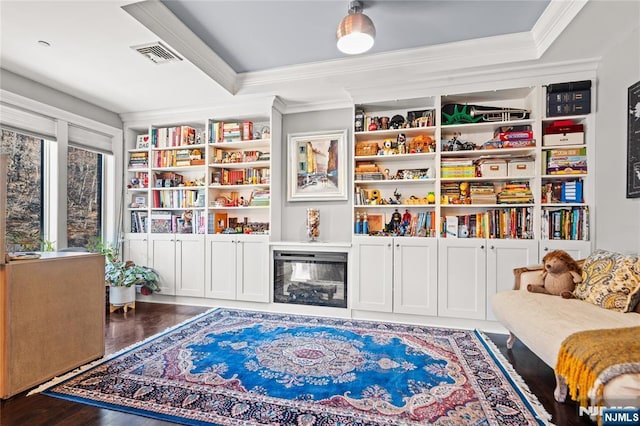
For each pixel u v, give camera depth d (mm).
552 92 3084
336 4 2430
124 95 3846
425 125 3527
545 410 1845
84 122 4004
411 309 3422
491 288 3213
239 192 4449
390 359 2500
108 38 2633
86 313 2457
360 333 3090
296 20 2633
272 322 3432
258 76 3635
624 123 2615
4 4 2193
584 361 1508
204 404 1907
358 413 1818
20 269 2059
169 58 2939
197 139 4414
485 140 3588
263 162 4062
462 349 2709
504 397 1976
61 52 2850
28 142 3498
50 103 3604
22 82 3328
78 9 2264
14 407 1887
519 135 3234
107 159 4484
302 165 4152
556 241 3064
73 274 2381
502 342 2879
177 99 3975
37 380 2125
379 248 3533
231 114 4176
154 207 4477
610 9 2252
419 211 3785
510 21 2682
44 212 3650
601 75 2922
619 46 2672
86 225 4191
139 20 2393
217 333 3080
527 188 3268
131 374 2270
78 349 2389
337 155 4035
